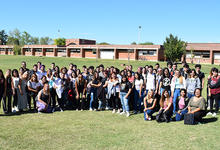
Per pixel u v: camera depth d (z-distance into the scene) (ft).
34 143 17.53
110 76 28.99
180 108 24.49
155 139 18.45
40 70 33.68
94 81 28.76
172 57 119.55
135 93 27.81
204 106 22.47
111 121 23.86
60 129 20.86
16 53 207.31
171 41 119.85
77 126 21.86
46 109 26.99
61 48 183.52
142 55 143.54
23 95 27.61
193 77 26.50
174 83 26.63
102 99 28.68
